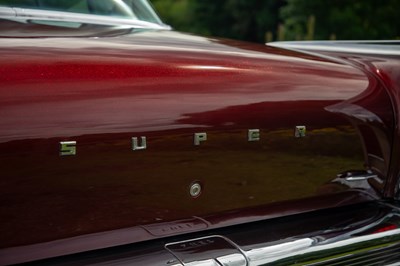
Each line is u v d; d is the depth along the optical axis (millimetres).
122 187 1544
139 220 1596
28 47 1571
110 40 1799
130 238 1593
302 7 21672
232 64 1770
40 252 1470
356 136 1960
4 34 1692
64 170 1450
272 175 1802
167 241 1665
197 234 1724
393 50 2234
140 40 1861
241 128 1703
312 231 1851
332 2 21547
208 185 1690
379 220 1962
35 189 1423
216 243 1694
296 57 1989
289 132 1803
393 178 2066
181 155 1616
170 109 1587
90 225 1522
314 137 1862
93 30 1938
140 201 1583
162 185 1607
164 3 28000
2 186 1382
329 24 21547
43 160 1419
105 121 1492
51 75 1472
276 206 1854
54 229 1473
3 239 1416
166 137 1582
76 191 1479
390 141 2035
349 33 21484
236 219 1776
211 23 27750
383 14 21516
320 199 1942
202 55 1781
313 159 1876
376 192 2047
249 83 1739
